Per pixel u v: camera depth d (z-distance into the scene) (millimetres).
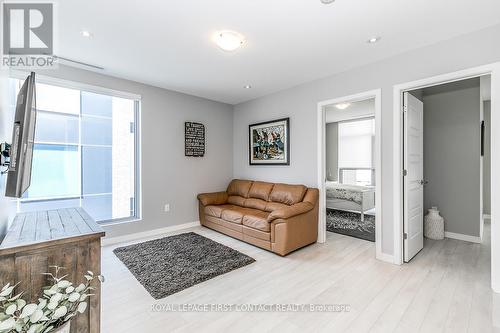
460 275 2426
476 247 3248
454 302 1952
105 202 4133
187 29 2232
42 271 1213
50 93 3793
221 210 3904
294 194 3533
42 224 1502
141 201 3738
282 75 3404
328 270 2568
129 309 1887
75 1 1812
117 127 3982
